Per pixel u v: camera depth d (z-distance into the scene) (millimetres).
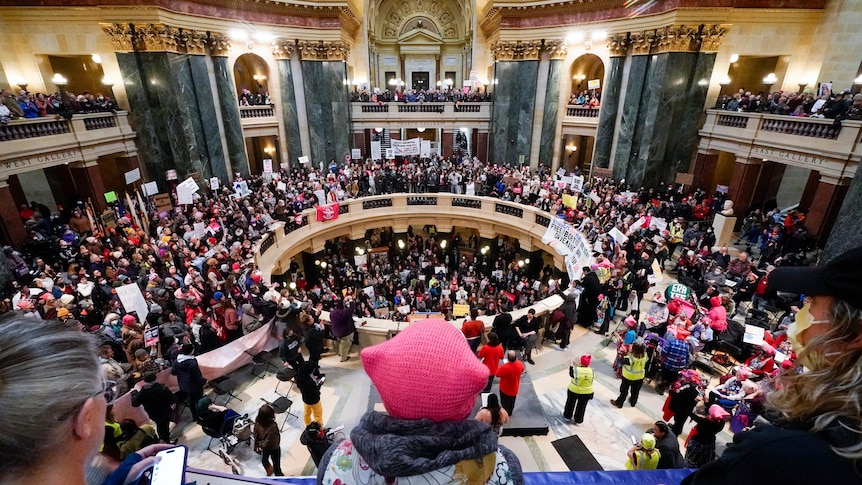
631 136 19859
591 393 7234
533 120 24234
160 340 9125
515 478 1023
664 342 8234
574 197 16625
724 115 17641
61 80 17422
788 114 15047
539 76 23547
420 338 1085
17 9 16531
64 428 764
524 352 9547
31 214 14516
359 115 25734
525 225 19984
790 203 18953
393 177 22375
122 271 11789
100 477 1355
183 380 7309
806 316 1014
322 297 14422
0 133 12672
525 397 7875
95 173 16453
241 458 7016
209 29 19312
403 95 26062
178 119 18328
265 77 24312
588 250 14273
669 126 18750
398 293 16203
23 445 700
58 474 794
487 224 21734
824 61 17281
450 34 35531
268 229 17406
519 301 15773
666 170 19469
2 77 16750
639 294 11320
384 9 34531
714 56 17781
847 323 862
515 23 22844
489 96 25844
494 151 25531
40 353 750
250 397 8562
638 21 19000
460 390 972
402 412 1021
